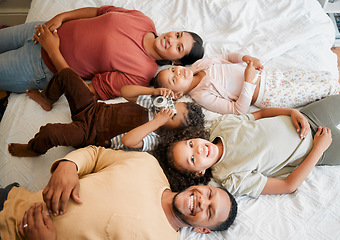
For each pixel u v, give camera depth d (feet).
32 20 4.98
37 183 3.56
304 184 3.64
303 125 3.76
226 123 4.03
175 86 4.35
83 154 3.24
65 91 3.78
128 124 3.87
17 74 4.17
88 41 4.23
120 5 5.12
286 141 3.74
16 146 3.60
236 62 4.65
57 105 4.21
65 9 5.00
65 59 4.27
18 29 4.43
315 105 4.07
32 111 4.08
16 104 4.19
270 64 4.66
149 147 3.85
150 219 2.85
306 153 3.80
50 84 3.88
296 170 3.57
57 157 3.76
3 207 2.93
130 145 3.59
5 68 4.14
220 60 4.69
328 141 3.68
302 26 4.85
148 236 2.78
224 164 3.71
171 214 3.12
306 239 3.21
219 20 5.05
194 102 4.52
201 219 3.02
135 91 4.18
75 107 3.78
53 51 4.00
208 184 3.77
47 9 5.00
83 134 3.67
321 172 3.75
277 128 3.81
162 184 3.27
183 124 4.01
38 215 2.74
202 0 5.06
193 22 5.08
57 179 2.87
